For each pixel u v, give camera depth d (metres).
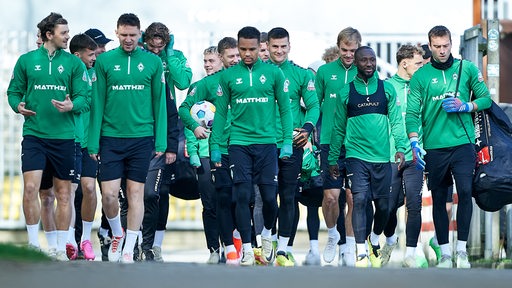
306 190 38.41
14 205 54.34
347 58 37.25
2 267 24.20
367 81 34.88
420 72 34.16
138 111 33.59
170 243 53.97
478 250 42.81
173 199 53.91
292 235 38.94
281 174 35.44
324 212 37.88
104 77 33.50
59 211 34.66
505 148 34.12
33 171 33.88
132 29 33.31
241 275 23.19
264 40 38.03
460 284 22.05
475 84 33.94
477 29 42.72
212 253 37.66
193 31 57.59
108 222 35.91
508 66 61.94
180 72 37.78
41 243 50.31
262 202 37.19
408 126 34.44
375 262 36.84
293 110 36.25
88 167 37.66
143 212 33.91
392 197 37.38
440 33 33.69
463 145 33.59
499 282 22.66
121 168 33.66
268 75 33.81
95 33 39.59
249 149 33.75
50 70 34.00
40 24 34.00
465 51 43.53
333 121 37.09
